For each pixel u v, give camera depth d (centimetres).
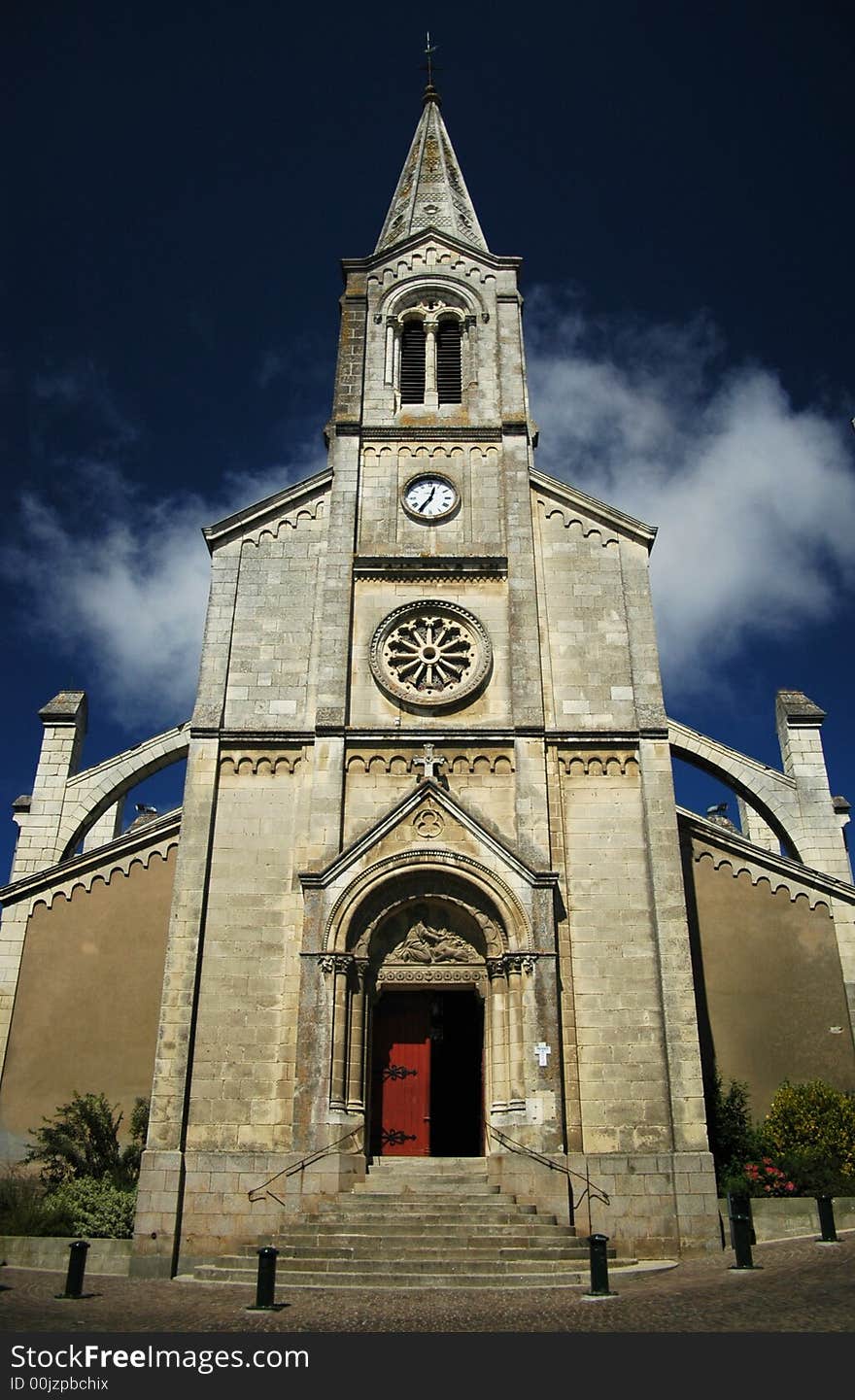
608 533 2931
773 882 2709
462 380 3234
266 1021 2381
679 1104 2292
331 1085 2267
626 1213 2200
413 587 2869
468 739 2658
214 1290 1845
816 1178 2225
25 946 2664
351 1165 2223
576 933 2467
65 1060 2552
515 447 3059
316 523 2959
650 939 2459
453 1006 3025
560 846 2558
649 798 2589
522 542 2898
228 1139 2277
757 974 2623
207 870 2517
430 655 2778
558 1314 1523
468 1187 2206
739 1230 1855
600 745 2666
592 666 2762
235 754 2655
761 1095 2517
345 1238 2023
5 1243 2125
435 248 3444
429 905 2506
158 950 2652
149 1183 2206
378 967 2462
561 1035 2353
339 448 3052
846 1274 1656
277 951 2447
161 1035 2345
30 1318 1506
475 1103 2925
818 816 3244
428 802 2538
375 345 3281
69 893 2716
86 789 3409
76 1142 2392
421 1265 1898
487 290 3378
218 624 2806
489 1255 1959
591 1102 2314
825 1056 2559
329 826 2547
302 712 2711
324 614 2806
